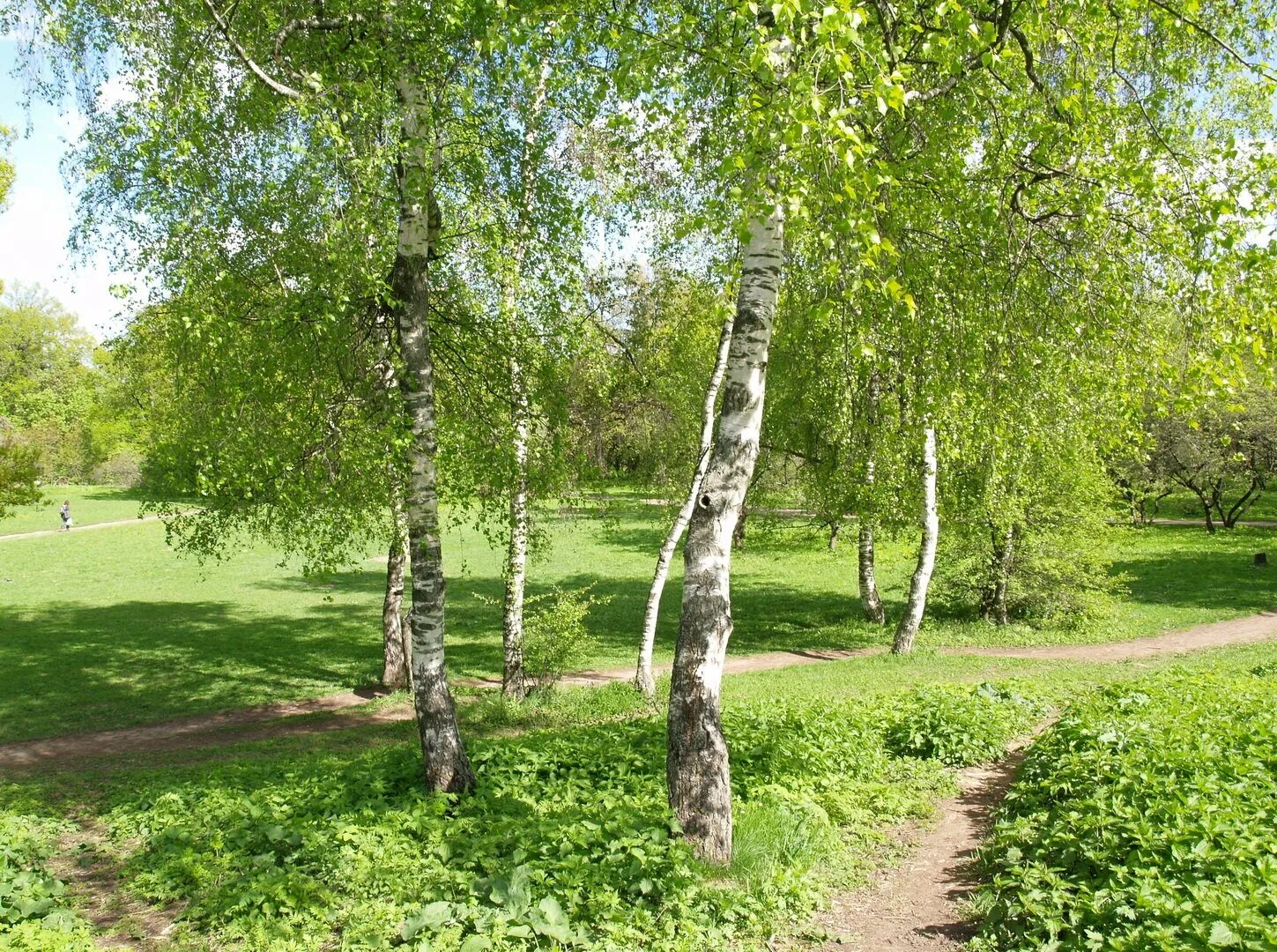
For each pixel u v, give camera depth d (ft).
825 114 16.63
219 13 25.14
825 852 22.16
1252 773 21.01
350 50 26.86
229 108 29.12
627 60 19.58
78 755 43.01
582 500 40.47
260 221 30.19
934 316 28.25
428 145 26.43
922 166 25.88
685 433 67.92
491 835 21.12
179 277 26.71
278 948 17.56
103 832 26.78
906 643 60.90
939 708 35.29
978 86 26.66
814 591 94.68
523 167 30.81
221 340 26.58
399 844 21.67
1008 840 21.66
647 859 19.08
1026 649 63.16
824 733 32.04
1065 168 27.32
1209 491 134.41
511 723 45.47
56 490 220.02
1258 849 16.61
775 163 17.26
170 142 24.89
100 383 96.22
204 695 55.16
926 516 60.18
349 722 48.93
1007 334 29.63
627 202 38.14
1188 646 61.72
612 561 119.96
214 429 27.04
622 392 57.11
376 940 17.24
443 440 31.42
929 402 30.07
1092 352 29.40
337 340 28.94
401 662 56.70
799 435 68.33
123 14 26.89
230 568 112.98
